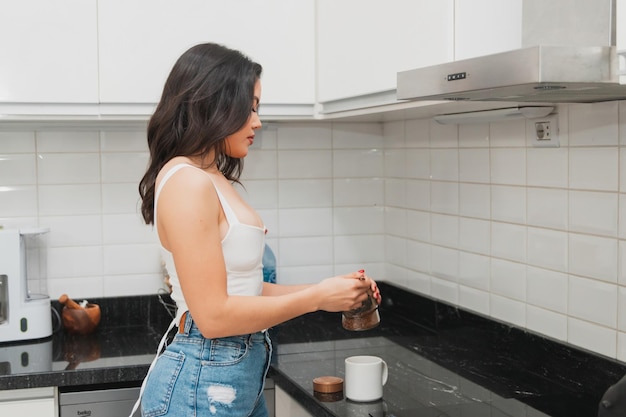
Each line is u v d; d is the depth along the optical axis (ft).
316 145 10.18
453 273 8.77
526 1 5.79
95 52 8.23
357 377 6.49
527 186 7.36
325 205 10.27
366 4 7.34
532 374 7.23
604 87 4.75
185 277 5.42
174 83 5.78
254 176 9.99
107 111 8.36
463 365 7.60
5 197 9.25
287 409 7.49
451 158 8.70
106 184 9.50
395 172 10.10
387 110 7.18
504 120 7.44
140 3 8.30
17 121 8.85
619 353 6.32
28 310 8.75
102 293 9.58
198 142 5.72
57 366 7.78
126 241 9.61
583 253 6.66
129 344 8.70
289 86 8.77
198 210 5.41
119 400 7.85
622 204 6.21
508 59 4.51
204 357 5.70
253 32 8.63
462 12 5.88
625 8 4.29
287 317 5.65
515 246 7.60
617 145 6.22
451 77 5.10
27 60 8.07
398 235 10.09
